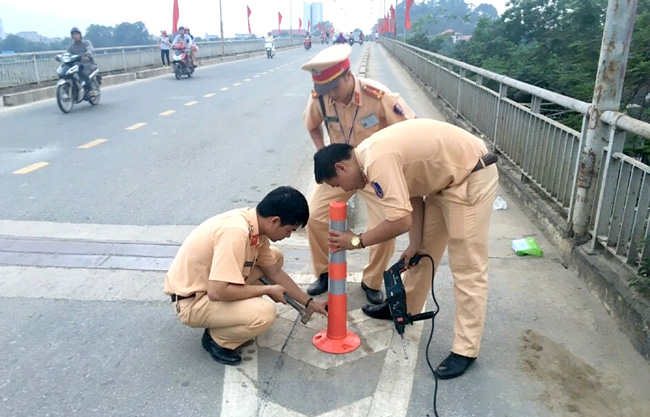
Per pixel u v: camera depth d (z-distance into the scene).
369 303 3.65
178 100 13.27
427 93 13.84
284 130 9.68
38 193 5.85
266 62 29.59
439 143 2.67
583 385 2.81
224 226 2.85
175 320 3.42
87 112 11.27
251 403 2.66
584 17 9.34
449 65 11.59
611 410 2.63
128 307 3.56
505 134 6.30
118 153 7.75
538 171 5.16
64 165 7.03
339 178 2.74
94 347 3.11
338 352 3.06
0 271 4.02
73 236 4.68
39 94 12.97
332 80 3.25
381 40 62.75
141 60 20.39
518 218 5.16
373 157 2.60
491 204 2.81
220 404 2.65
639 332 3.08
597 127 3.74
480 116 7.61
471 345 2.88
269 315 2.89
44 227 4.88
